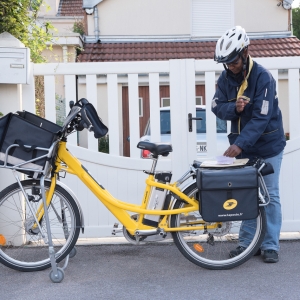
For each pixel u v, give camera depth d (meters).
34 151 3.70
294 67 4.75
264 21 15.11
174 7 14.86
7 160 3.70
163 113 7.38
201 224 4.00
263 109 3.85
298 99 4.77
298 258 4.27
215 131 4.80
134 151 4.82
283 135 4.16
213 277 3.83
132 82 4.78
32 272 3.98
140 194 4.81
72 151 4.77
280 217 4.20
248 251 4.00
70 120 3.68
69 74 4.76
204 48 14.45
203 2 15.05
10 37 4.53
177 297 3.43
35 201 3.90
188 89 4.75
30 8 6.04
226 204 3.74
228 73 3.99
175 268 4.07
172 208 3.95
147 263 4.21
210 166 3.85
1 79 4.48
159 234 3.91
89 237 4.84
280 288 3.57
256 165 3.88
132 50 14.27
